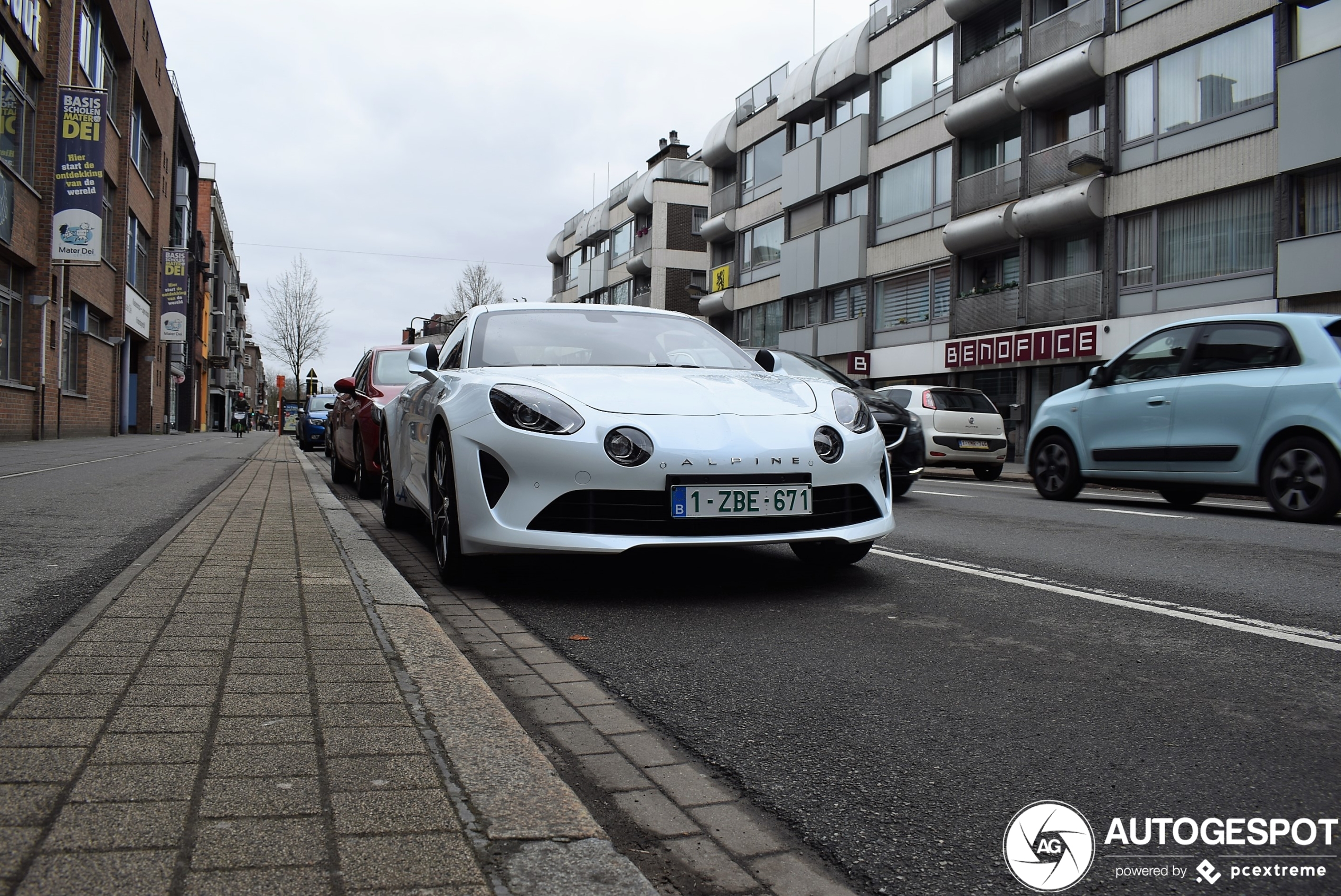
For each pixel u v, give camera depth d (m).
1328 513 7.29
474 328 5.30
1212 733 2.48
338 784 1.88
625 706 2.72
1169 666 3.12
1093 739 2.44
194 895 1.45
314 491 8.61
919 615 3.88
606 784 2.15
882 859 1.81
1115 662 3.17
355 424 9.11
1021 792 2.12
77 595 3.66
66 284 22.92
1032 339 22.44
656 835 1.89
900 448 9.31
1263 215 17.89
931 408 15.53
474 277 55.56
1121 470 9.02
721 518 4.01
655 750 2.37
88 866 1.52
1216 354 8.30
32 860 1.53
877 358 28.80
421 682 2.59
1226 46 18.47
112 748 2.00
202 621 3.16
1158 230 19.97
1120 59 20.56
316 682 2.52
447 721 2.30
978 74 24.58
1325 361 7.44
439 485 4.64
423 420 5.19
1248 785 2.16
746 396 4.41
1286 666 3.12
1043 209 21.95
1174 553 5.67
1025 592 4.39
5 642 2.94
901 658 3.22
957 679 2.97
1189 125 19.14
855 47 29.39
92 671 2.54
